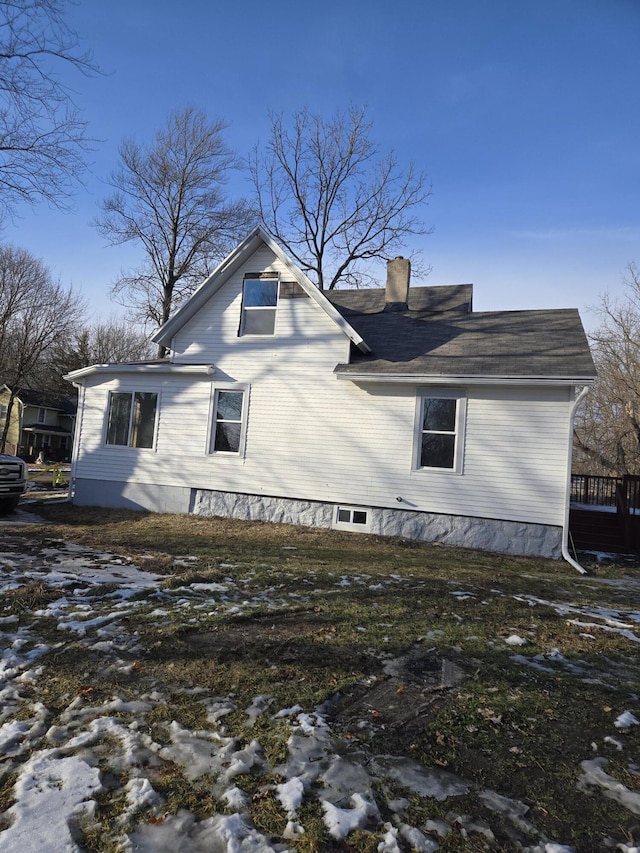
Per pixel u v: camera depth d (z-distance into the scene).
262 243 13.12
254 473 12.88
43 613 5.26
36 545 8.73
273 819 2.53
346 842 2.40
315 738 3.26
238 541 10.32
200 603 5.84
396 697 3.88
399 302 14.99
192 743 3.14
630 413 27.94
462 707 3.77
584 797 2.81
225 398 13.40
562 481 10.64
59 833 2.38
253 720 3.44
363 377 11.62
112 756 2.99
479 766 3.06
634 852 2.41
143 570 7.34
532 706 3.83
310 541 10.77
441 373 11.09
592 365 10.49
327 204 28.53
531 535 10.81
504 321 13.41
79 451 14.36
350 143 27.52
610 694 4.10
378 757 3.10
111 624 5.05
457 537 11.27
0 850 2.26
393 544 10.95
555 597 7.41
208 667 4.20
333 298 16.62
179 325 13.73
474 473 11.23
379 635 5.12
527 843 2.46
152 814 2.54
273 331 13.10
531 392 10.95
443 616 5.89
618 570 10.11
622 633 5.76
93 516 12.69
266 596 6.29
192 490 13.38
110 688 3.80
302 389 12.66
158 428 13.73
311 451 12.47
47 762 2.90
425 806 2.68
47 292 29.58
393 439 11.84
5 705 3.53
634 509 12.29
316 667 4.30
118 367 13.84
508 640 5.21
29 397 41.16
